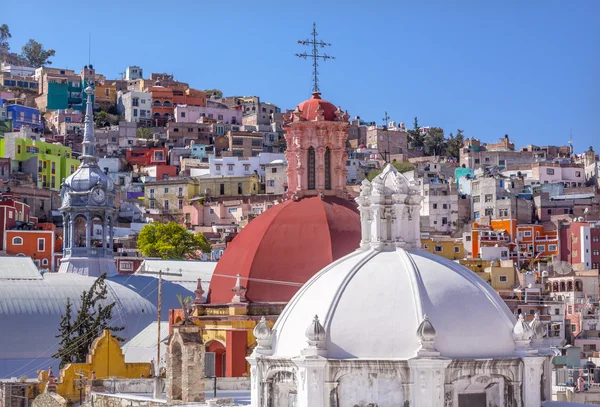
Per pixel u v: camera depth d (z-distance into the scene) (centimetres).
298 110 8894
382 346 4900
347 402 4881
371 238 5462
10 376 11625
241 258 8425
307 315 5153
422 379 4797
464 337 4962
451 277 5166
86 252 14075
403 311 4972
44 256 19450
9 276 12631
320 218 8362
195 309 8506
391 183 5484
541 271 19100
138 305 12500
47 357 11931
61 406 8662
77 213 14188
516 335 5091
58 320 12206
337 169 8800
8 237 19338
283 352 5178
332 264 5491
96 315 12206
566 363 12912
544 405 5203
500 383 5012
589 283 18375
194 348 6812
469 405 4969
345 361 4869
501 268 17575
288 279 8169
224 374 8325
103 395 7825
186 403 6631
